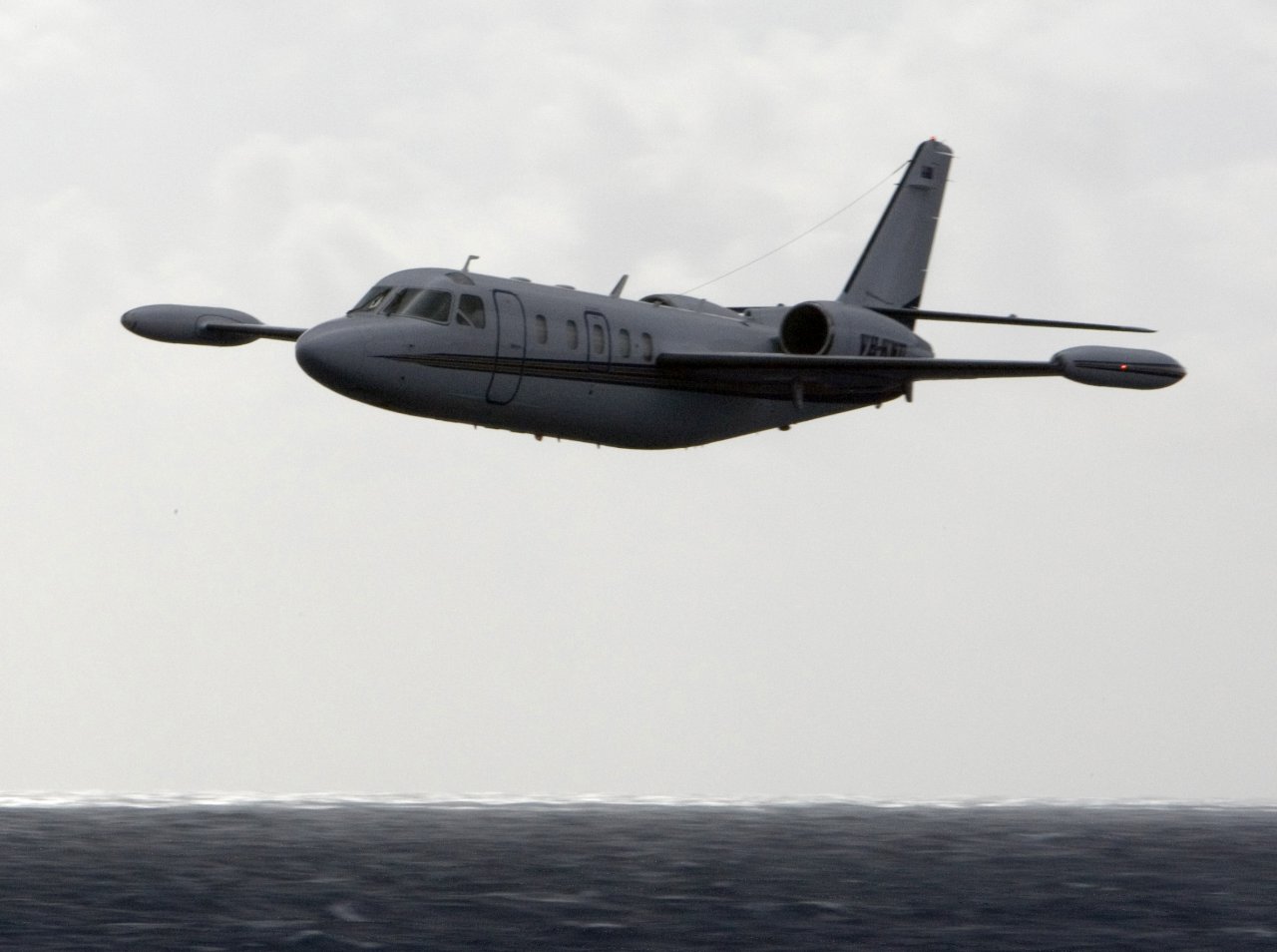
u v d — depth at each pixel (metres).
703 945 98.75
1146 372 148.00
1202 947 101.44
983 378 154.88
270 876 119.44
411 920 103.75
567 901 110.94
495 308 142.12
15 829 149.12
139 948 95.69
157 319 176.75
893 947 99.69
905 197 185.62
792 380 157.12
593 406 150.00
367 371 136.12
